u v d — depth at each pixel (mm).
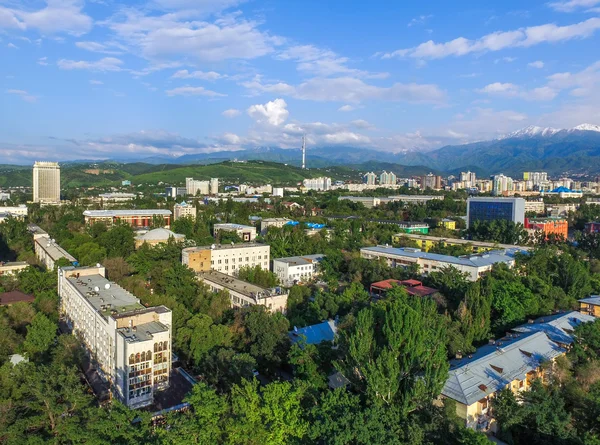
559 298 139125
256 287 154250
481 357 92250
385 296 150875
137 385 87938
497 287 133375
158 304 125000
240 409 66938
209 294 148750
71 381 75312
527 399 79375
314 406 69812
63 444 66375
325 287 176750
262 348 104500
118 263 175375
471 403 77375
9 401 70000
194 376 103750
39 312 118875
